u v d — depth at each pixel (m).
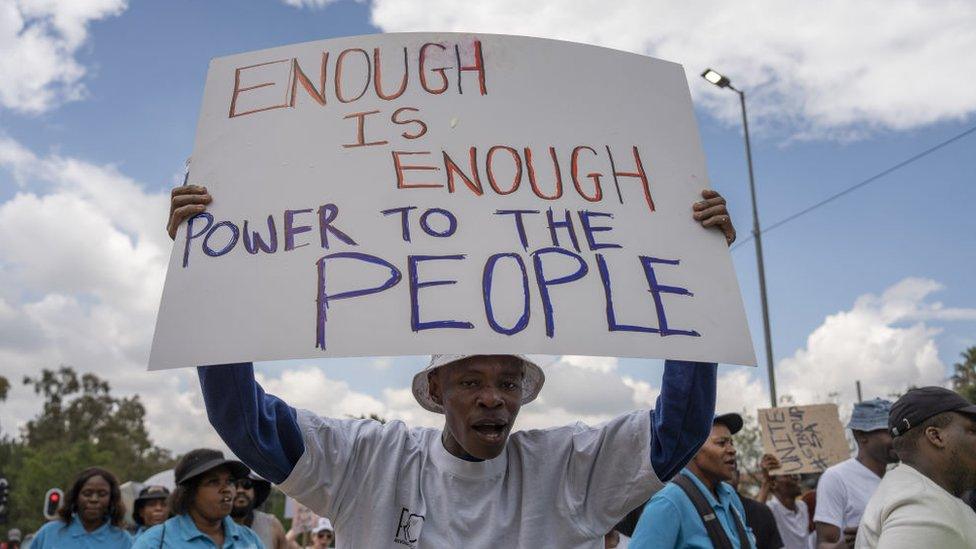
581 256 1.94
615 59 2.25
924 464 2.71
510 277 1.88
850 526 4.18
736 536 3.46
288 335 1.78
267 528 5.32
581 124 2.14
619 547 5.19
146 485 5.66
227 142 2.06
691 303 1.96
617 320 1.88
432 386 2.07
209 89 2.14
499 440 1.84
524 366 2.11
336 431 1.98
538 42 2.22
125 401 66.75
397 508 1.92
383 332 1.78
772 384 13.21
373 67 2.15
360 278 1.84
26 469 44.47
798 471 6.23
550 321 1.84
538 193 2.01
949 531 2.46
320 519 8.94
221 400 1.80
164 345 1.81
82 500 5.04
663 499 3.32
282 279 1.84
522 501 1.92
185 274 1.88
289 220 1.93
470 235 1.92
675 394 1.91
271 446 1.86
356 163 2.01
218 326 1.80
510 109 2.12
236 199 1.97
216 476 3.79
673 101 2.25
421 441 2.03
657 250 2.01
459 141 2.06
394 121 2.07
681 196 2.11
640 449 1.95
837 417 6.41
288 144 2.04
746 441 21.55
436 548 1.85
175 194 1.97
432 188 1.98
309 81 2.13
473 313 1.82
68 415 63.66
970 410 2.69
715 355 1.91
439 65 2.16
